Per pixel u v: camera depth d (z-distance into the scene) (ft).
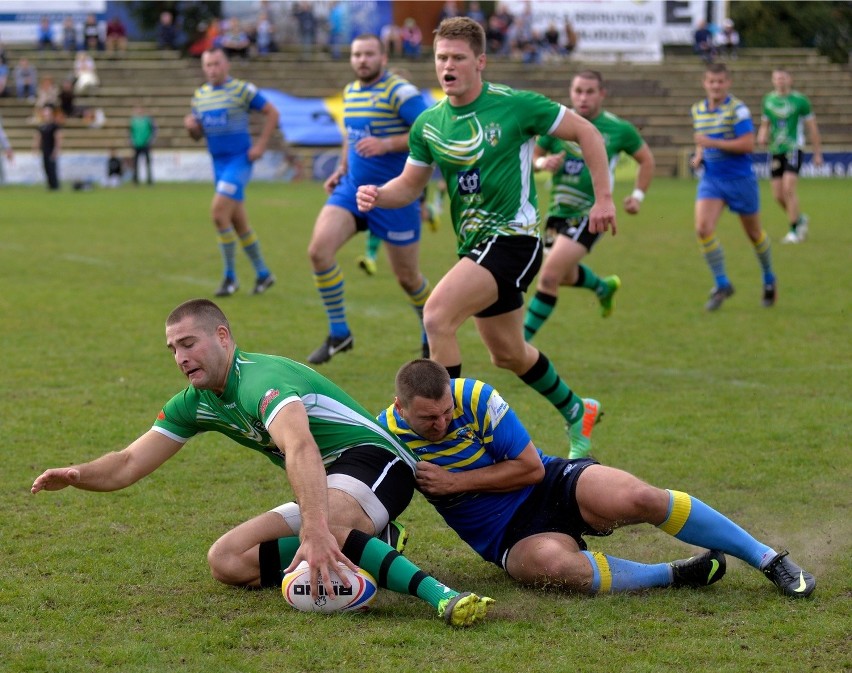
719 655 40.42
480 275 65.16
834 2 529.86
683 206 269.23
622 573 46.98
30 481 62.85
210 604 46.03
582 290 141.28
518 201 65.72
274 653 40.78
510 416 48.70
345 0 445.37
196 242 191.11
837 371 92.22
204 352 45.27
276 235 206.28
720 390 85.81
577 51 448.24
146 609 45.52
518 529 48.96
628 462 66.64
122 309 122.01
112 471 47.50
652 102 420.36
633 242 197.57
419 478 48.73
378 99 94.68
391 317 120.06
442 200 284.00
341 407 47.88
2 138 282.36
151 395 83.30
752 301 130.31
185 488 62.28
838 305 126.11
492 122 64.49
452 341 64.90
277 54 436.76
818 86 441.68
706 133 123.24
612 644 41.60
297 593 44.73
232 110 128.98
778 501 59.21
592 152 64.69
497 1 473.26
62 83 397.60
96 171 352.49
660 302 130.31
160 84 410.11
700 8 449.48
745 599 46.29
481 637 42.29
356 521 45.91
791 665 39.58
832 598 46.16
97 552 52.16
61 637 42.57
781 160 187.42
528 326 96.32
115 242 189.47
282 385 44.86
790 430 73.41
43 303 125.29
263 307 124.88
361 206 67.31
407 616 44.88
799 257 170.40
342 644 41.52
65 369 92.07
